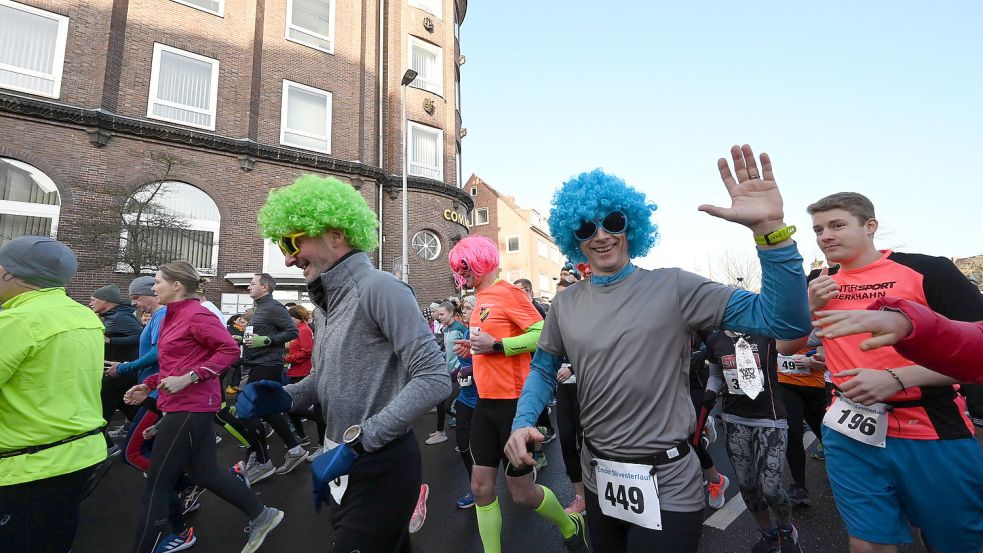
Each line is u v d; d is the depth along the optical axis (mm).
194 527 3242
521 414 1723
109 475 4270
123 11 10586
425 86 15883
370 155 14148
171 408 2621
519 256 33375
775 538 2674
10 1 9500
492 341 2527
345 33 14180
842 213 2045
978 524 1669
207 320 2766
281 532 3174
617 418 1570
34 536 1767
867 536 1776
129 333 4930
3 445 1759
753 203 1254
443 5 16719
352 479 1597
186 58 11422
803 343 1465
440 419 5535
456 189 15508
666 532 1451
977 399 1688
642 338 1529
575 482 3367
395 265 13586
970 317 1702
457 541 3025
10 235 8984
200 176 11078
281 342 4719
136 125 10195
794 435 3406
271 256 11828
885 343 949
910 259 1932
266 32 12711
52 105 9305
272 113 12523
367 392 1663
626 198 1722
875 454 1796
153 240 10438
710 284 1525
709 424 5199
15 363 1749
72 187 9500
